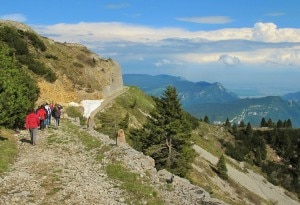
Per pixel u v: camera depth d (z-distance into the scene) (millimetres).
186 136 60000
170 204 17906
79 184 20141
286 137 181000
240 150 157000
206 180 80625
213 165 108562
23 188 18672
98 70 103250
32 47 81562
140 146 60125
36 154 26453
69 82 79938
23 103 35188
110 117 77062
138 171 22422
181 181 21359
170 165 56625
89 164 24656
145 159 25281
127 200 18312
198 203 18125
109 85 103938
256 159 159625
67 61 91500
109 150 27125
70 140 32031
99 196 18641
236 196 93500
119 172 22188
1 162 22328
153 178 21781
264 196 123312
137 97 116875
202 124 170000
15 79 36562
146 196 18734
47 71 69750
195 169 84250
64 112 58969
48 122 38750
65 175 21609
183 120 60656
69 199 17734
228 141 162750
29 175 21016
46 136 33844
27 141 30719
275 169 159750
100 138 32656
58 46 100250
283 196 138125
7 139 29500
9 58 37938
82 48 110562
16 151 26359
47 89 64500
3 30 71625
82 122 53875
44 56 83375
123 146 28438
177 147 59500
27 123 29641
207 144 137250
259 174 149000
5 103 31156
